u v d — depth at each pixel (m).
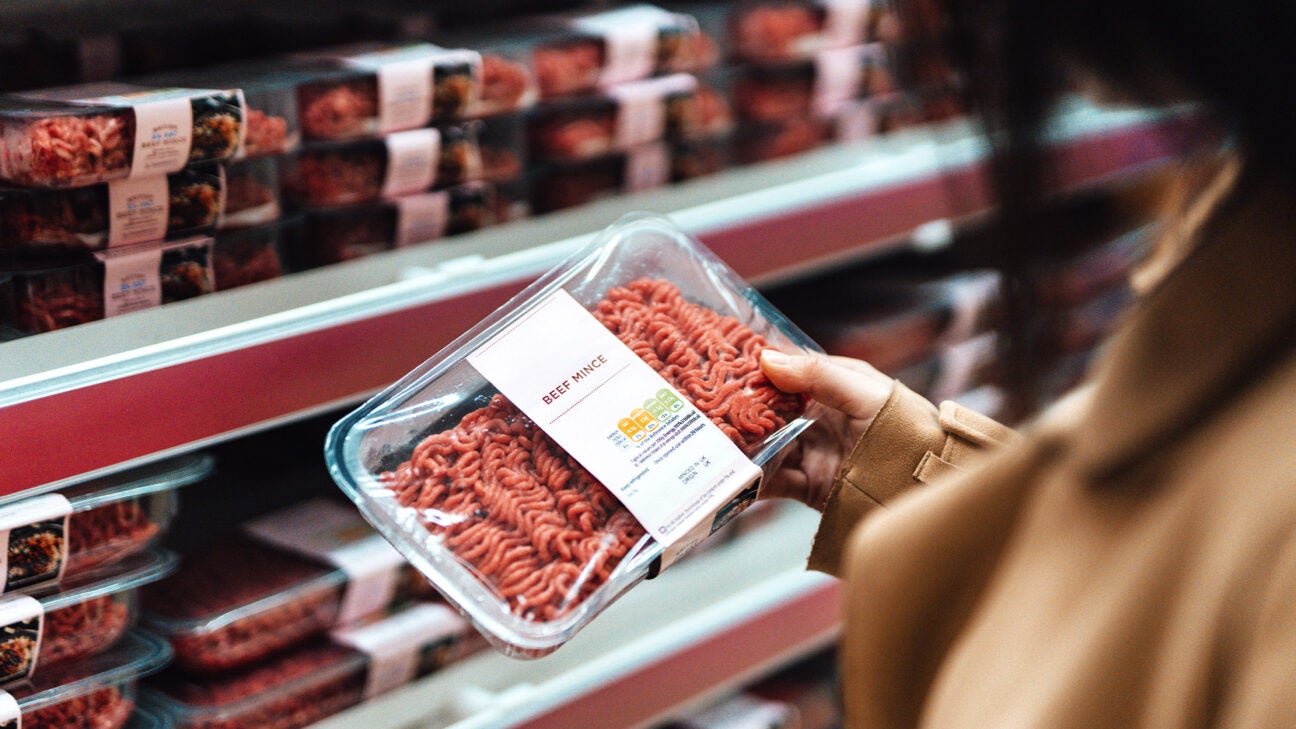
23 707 0.99
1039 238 0.49
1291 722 0.42
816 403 1.05
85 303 1.04
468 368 0.99
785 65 1.69
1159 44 0.44
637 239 1.10
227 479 1.36
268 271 1.18
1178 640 0.47
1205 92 0.44
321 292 1.16
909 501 0.63
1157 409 0.50
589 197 1.50
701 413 0.97
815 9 1.70
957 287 1.90
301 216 1.21
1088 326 1.58
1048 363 0.52
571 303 1.02
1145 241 0.67
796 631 1.59
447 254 1.29
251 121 1.10
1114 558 0.51
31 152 0.96
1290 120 0.43
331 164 1.20
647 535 0.92
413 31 1.43
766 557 1.65
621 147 1.51
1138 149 1.72
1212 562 0.46
